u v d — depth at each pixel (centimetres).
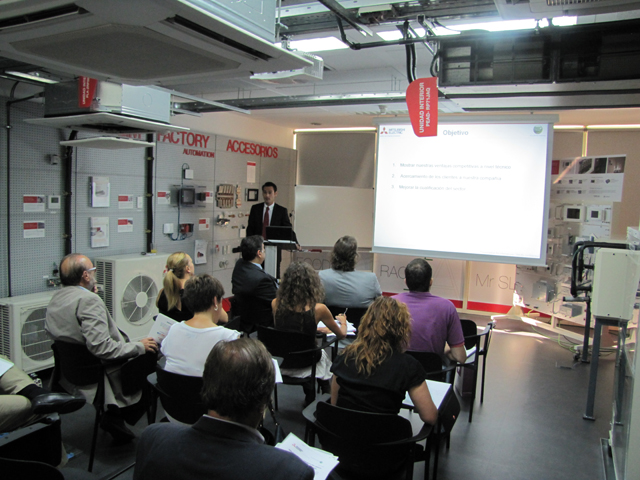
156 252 493
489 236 514
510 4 212
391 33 344
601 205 483
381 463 172
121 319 424
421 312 261
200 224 582
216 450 96
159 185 516
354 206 699
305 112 634
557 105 369
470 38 291
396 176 547
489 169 509
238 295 346
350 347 186
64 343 240
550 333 564
